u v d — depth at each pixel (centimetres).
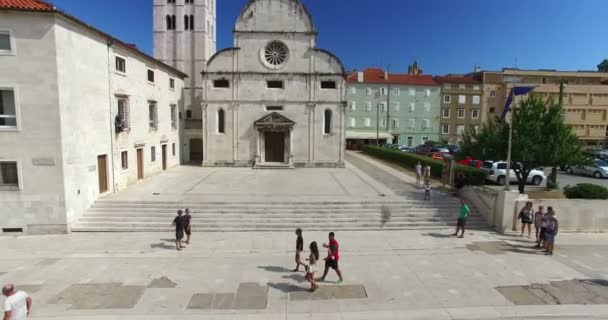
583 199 1758
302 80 3422
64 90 1631
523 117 2097
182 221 1451
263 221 1788
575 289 1107
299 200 2002
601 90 6172
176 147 3459
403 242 1569
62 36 1612
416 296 1055
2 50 1548
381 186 2470
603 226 1742
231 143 3456
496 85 6469
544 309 980
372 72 6756
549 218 1432
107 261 1322
